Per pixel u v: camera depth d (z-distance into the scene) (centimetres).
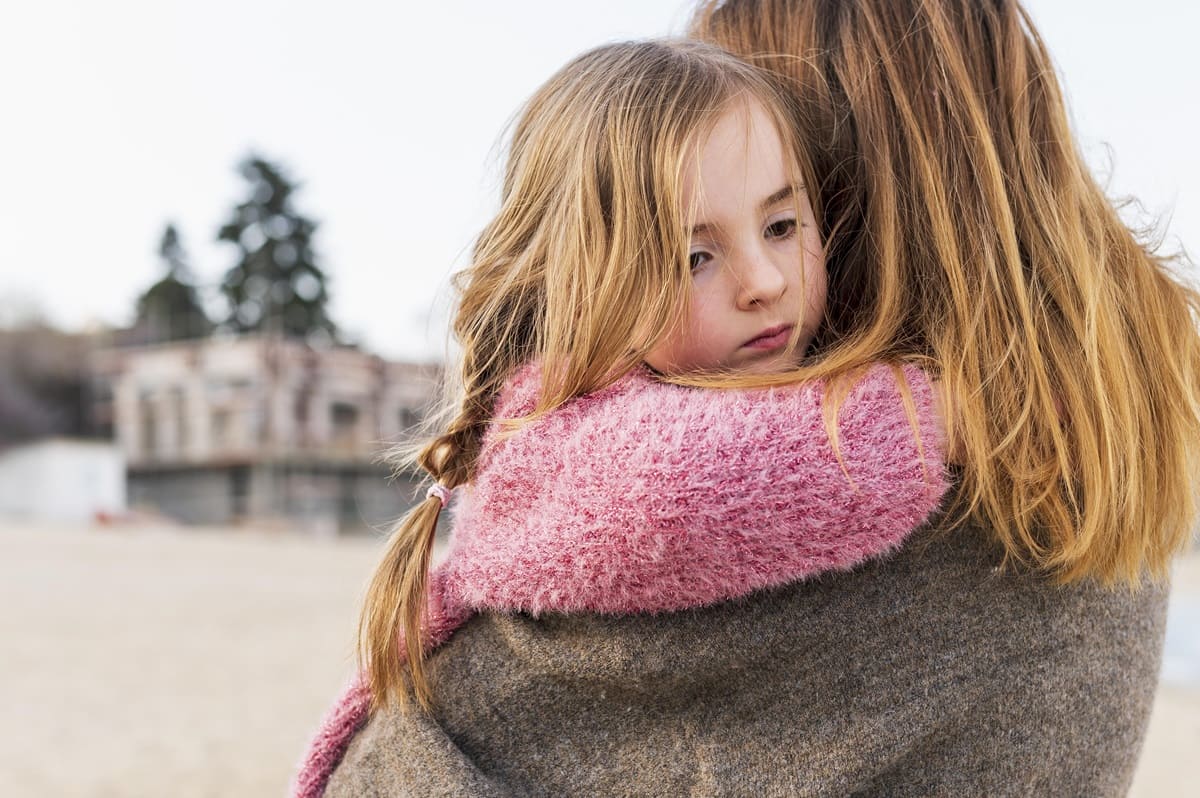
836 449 89
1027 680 98
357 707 119
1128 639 105
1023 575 99
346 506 4184
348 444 4216
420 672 106
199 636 1075
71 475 4550
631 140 104
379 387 4278
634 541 90
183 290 5506
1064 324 99
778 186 106
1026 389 95
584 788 101
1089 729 101
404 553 107
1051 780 100
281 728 671
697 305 106
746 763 97
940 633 97
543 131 113
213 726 676
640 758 100
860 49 113
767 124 108
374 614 107
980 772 98
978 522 97
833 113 116
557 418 99
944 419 95
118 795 518
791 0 126
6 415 4794
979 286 99
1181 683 855
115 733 655
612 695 101
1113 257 108
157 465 4469
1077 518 96
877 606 96
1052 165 109
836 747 96
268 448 4194
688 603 93
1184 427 103
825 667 97
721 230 105
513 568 97
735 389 95
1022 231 104
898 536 92
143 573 1778
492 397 111
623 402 96
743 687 98
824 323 114
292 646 1008
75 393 4966
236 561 2088
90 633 1091
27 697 766
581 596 94
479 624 107
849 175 114
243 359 4306
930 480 91
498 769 104
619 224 103
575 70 117
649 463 90
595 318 101
